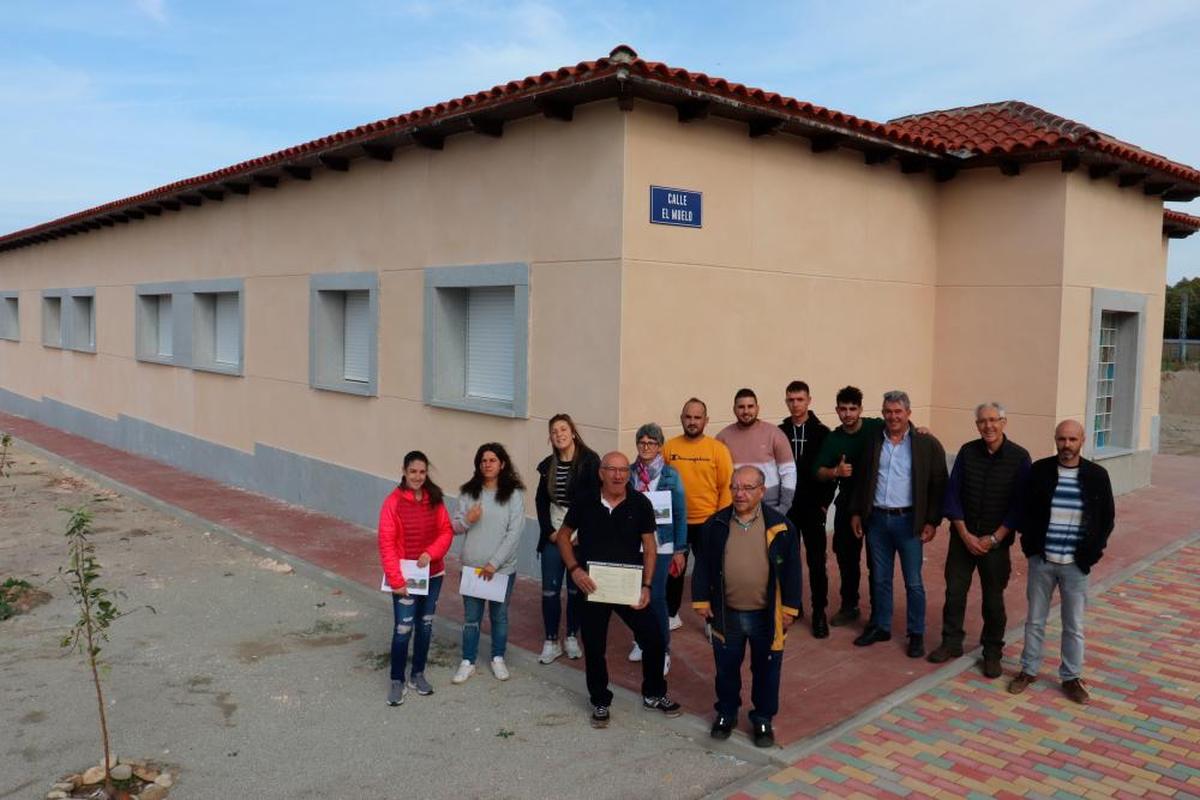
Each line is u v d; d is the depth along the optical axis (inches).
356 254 418.9
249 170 451.8
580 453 247.8
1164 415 1171.3
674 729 213.5
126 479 552.7
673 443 262.2
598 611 212.1
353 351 450.6
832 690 231.5
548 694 236.2
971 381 418.9
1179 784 187.9
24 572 354.9
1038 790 185.0
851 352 382.9
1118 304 436.1
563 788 188.1
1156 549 370.3
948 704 225.5
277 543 389.4
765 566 197.2
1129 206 440.1
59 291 806.5
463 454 360.5
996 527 239.6
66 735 212.5
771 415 347.3
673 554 244.2
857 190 380.8
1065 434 223.0
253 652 268.1
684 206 307.7
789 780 188.9
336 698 234.2
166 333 639.8
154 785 187.8
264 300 495.2
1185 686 237.1
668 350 307.0
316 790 187.8
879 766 194.5
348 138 378.9
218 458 549.0
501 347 360.2
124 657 263.4
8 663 258.4
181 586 335.6
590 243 301.4
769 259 341.4
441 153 363.6
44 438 751.1
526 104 301.6
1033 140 379.9
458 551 366.6
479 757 201.8
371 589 319.6
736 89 294.7
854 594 279.7
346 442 434.0
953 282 422.6
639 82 271.0
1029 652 233.9
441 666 255.8
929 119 459.8
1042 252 396.2
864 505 259.4
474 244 350.0
